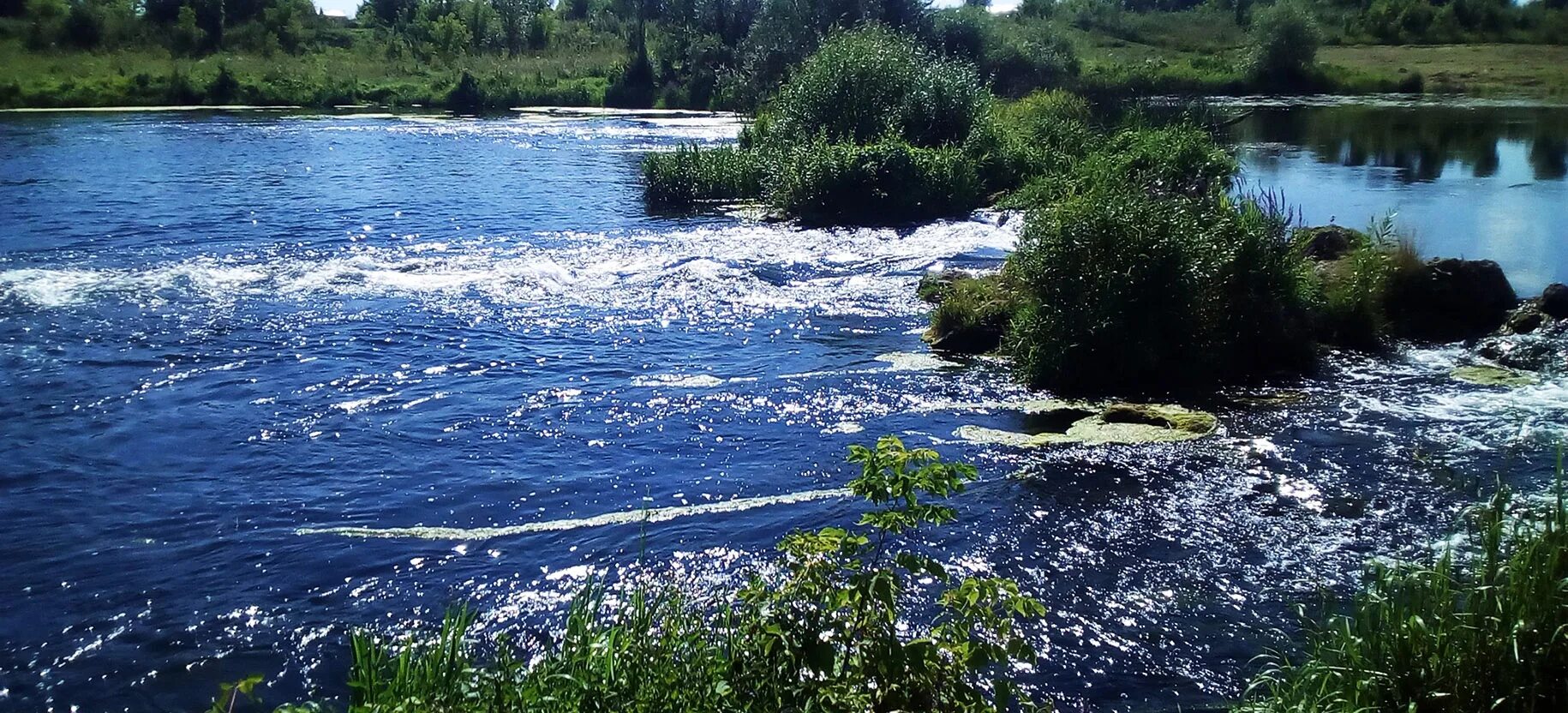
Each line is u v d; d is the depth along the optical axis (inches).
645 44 2962.6
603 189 1203.9
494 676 232.1
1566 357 551.5
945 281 724.0
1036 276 561.9
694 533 374.3
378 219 978.7
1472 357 573.3
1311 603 324.2
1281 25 2573.8
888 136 1136.8
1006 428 474.0
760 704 209.5
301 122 2000.5
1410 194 1088.2
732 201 1145.4
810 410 498.0
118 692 286.7
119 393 510.3
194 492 407.5
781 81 1727.4
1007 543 363.9
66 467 427.8
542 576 346.0
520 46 3196.4
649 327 642.8
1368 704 229.8
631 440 460.1
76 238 859.4
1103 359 529.3
